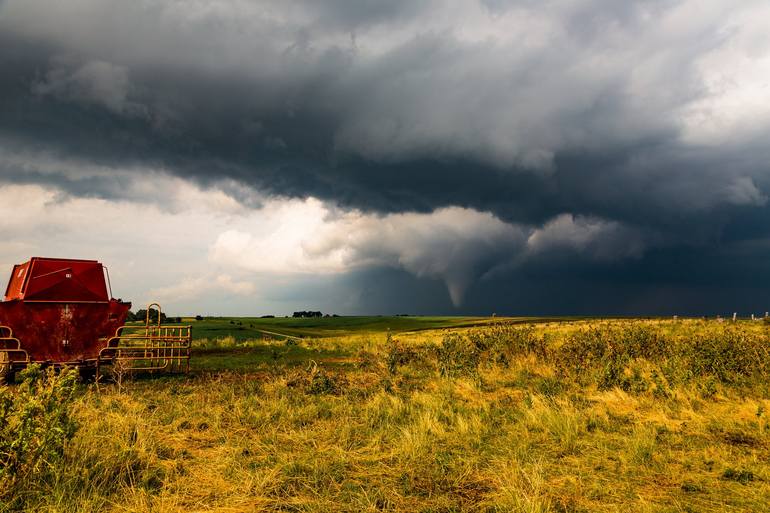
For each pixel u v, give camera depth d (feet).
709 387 36.83
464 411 31.45
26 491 16.60
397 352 61.26
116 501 17.07
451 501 17.63
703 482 19.70
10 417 17.74
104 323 47.29
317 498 17.74
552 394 37.06
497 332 64.64
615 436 25.96
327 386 39.91
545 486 18.88
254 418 28.91
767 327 84.48
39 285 45.14
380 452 23.29
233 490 18.44
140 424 25.20
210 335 112.68
